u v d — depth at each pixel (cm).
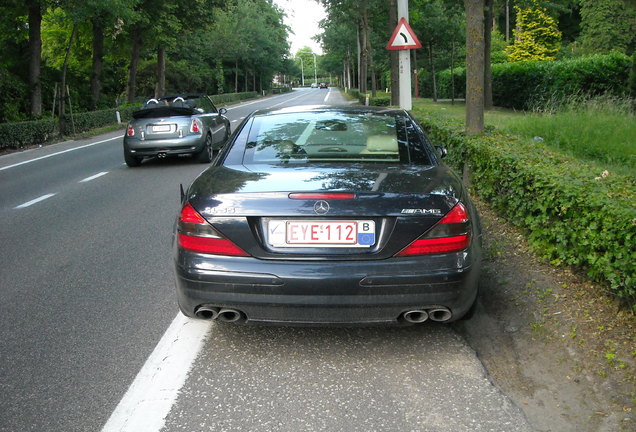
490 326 383
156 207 826
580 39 5922
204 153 1293
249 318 325
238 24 8519
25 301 455
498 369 331
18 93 2781
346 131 403
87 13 2342
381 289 307
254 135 409
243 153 387
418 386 311
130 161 1273
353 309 311
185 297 327
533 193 473
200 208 324
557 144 975
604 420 272
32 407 296
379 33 3788
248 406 293
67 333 390
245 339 374
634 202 354
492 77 2711
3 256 591
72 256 584
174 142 1241
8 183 1128
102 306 440
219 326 396
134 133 1244
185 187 992
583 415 279
